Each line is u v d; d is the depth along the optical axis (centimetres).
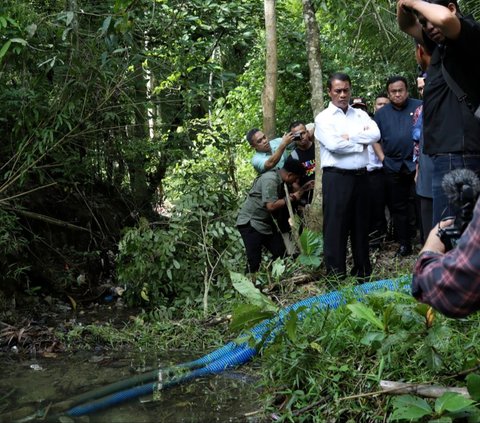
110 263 770
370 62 964
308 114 981
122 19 534
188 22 740
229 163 837
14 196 639
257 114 1020
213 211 669
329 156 537
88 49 649
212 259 648
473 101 373
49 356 506
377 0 807
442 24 345
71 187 770
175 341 523
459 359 362
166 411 384
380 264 645
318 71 660
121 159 803
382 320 375
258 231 621
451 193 244
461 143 386
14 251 656
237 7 783
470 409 308
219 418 372
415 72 948
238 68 1105
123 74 671
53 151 690
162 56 726
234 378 434
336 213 538
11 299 629
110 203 821
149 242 626
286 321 400
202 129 799
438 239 248
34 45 626
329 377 377
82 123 689
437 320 387
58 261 718
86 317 622
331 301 476
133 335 539
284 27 933
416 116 643
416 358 366
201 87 739
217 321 546
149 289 631
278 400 388
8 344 532
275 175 617
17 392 423
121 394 412
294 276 593
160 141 779
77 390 424
